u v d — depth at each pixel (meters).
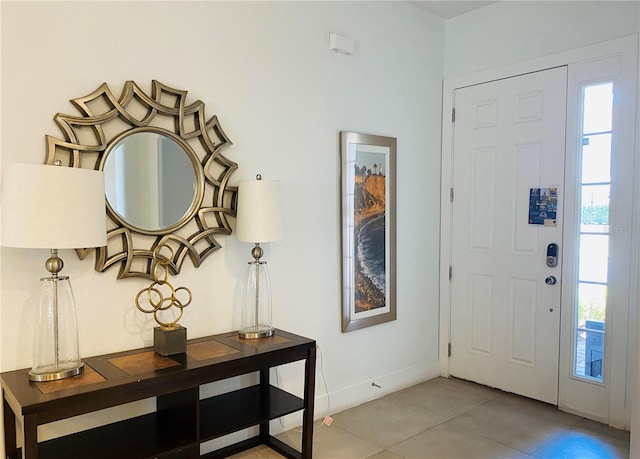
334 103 3.10
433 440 2.77
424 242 3.76
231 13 2.58
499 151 3.48
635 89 2.82
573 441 2.75
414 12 3.58
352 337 3.27
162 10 2.33
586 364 3.08
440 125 3.84
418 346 3.74
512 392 3.46
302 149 2.94
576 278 3.10
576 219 3.09
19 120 1.95
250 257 2.71
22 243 1.67
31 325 2.01
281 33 2.80
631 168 2.84
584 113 3.06
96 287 2.17
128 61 2.22
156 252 2.29
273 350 2.27
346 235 3.17
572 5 3.10
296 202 2.92
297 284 2.95
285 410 2.39
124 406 2.25
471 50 3.65
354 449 2.66
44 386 1.75
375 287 3.38
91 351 2.16
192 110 2.41
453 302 3.81
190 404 2.08
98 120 2.11
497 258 3.51
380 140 3.36
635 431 2.29
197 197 2.44
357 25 3.21
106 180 2.15
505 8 3.44
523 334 3.38
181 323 2.45
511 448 2.67
